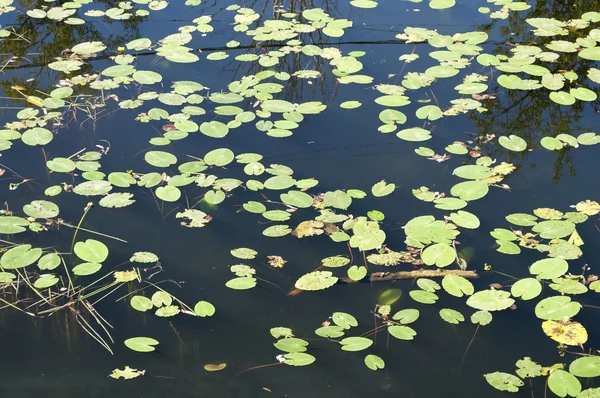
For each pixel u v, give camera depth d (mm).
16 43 4762
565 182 3475
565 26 5016
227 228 3170
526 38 4883
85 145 3707
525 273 2926
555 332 2639
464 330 2691
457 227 3193
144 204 3320
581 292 2793
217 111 3955
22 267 2902
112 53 4652
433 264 2941
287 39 4871
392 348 2615
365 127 3908
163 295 2799
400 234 3127
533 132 3879
